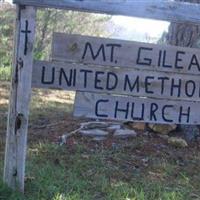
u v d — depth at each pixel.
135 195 5.16
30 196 4.93
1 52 14.31
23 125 4.88
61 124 6.98
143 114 5.24
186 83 5.29
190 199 5.26
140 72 5.17
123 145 6.29
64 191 5.07
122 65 5.11
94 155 5.94
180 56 5.23
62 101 9.36
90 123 6.79
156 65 5.19
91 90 5.09
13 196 4.80
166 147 6.39
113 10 4.95
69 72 5.03
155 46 5.17
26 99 4.86
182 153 6.30
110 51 5.07
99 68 5.07
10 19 16.09
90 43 5.03
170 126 6.74
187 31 7.10
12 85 4.85
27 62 4.82
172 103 5.29
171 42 7.22
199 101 5.35
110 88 5.12
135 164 5.88
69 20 16.11
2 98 9.07
